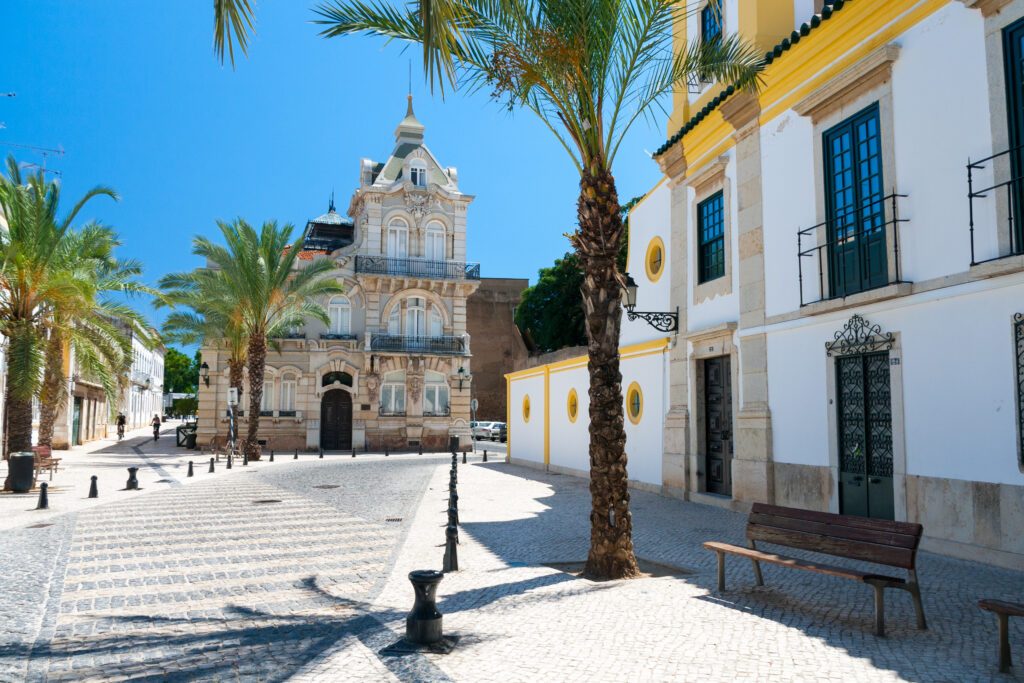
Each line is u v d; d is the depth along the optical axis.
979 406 8.27
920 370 9.11
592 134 8.17
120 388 20.98
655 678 4.71
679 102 16.27
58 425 35.72
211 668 5.14
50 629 6.18
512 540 10.34
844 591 7.04
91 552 9.69
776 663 4.97
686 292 15.36
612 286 8.16
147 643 5.76
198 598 7.27
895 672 4.77
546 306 40.66
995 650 5.21
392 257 37.81
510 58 8.05
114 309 20.50
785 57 11.83
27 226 17.06
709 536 10.50
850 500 10.41
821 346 10.99
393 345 37.31
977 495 8.27
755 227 12.78
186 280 29.38
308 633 5.98
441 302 38.47
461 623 6.12
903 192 9.49
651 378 16.73
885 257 9.83
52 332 18.92
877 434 9.96
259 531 11.41
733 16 13.76
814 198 11.31
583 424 21.00
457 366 38.34
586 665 4.99
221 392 35.50
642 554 9.23
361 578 8.14
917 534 5.60
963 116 8.62
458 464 26.97
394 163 39.50
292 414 36.09
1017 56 8.00
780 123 12.21
